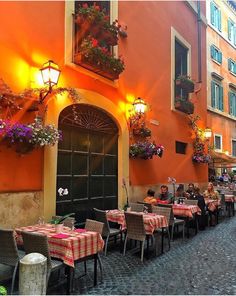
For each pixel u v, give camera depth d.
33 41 7.11
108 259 6.56
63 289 4.87
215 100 21.36
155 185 11.36
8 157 6.31
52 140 6.43
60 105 7.57
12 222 6.27
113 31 9.01
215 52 21.92
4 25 6.51
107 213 7.67
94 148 9.01
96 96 8.78
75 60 8.20
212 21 21.75
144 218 6.91
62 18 7.93
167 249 7.47
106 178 9.37
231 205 14.06
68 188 8.05
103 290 4.83
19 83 6.69
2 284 5.01
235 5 24.78
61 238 4.79
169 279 5.34
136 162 10.48
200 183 15.09
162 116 12.11
